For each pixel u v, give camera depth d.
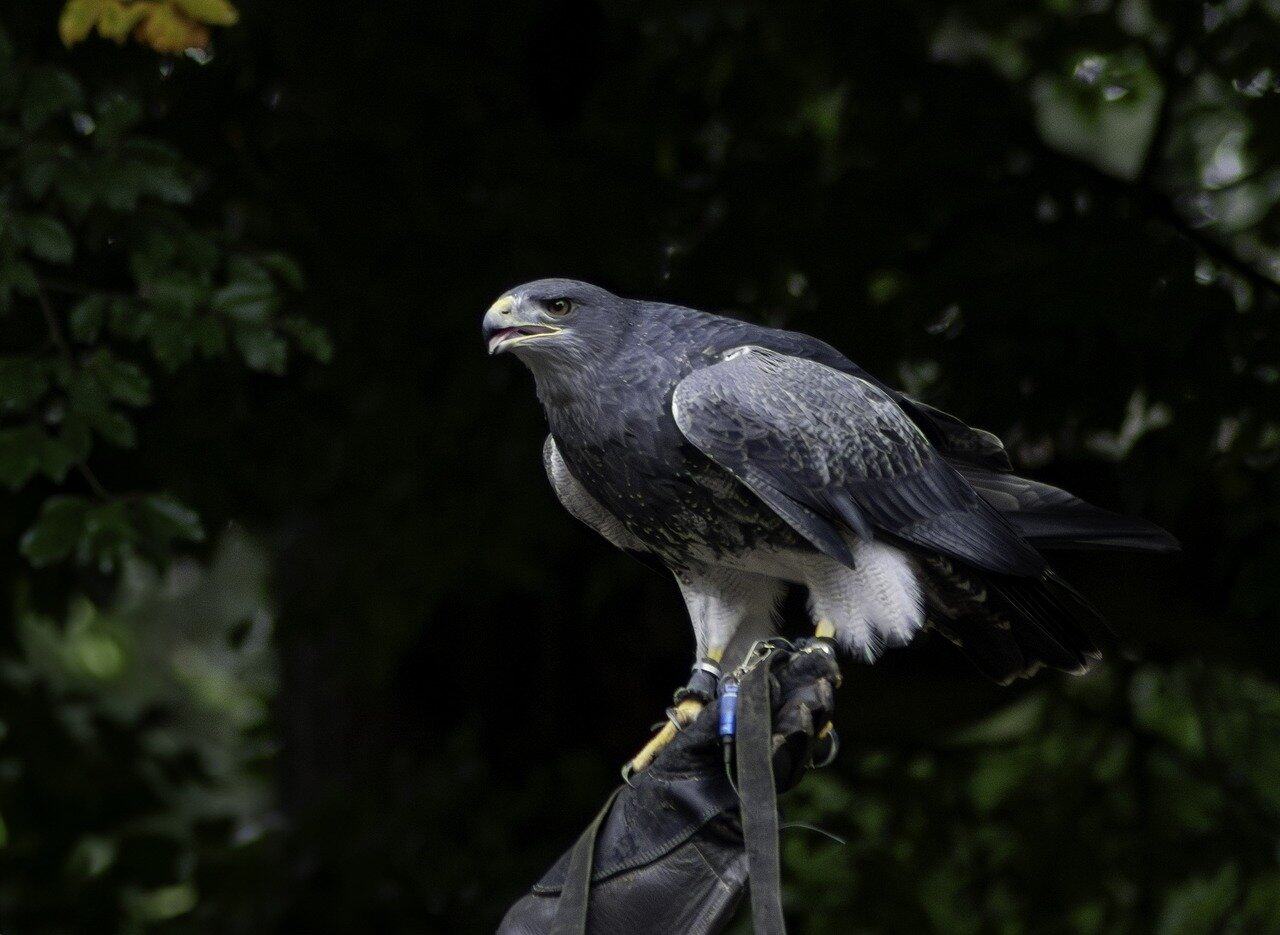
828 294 11.21
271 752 14.39
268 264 9.72
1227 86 11.90
